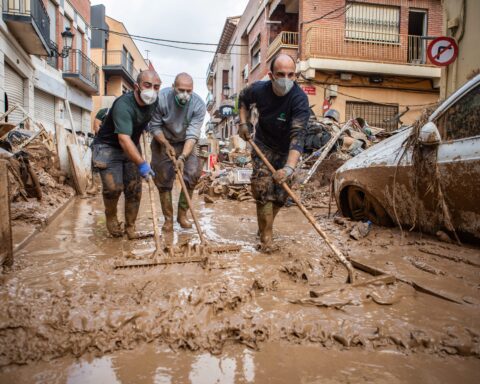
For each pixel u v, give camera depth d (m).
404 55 16.75
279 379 1.88
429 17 16.97
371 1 16.52
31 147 8.57
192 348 2.11
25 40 14.73
